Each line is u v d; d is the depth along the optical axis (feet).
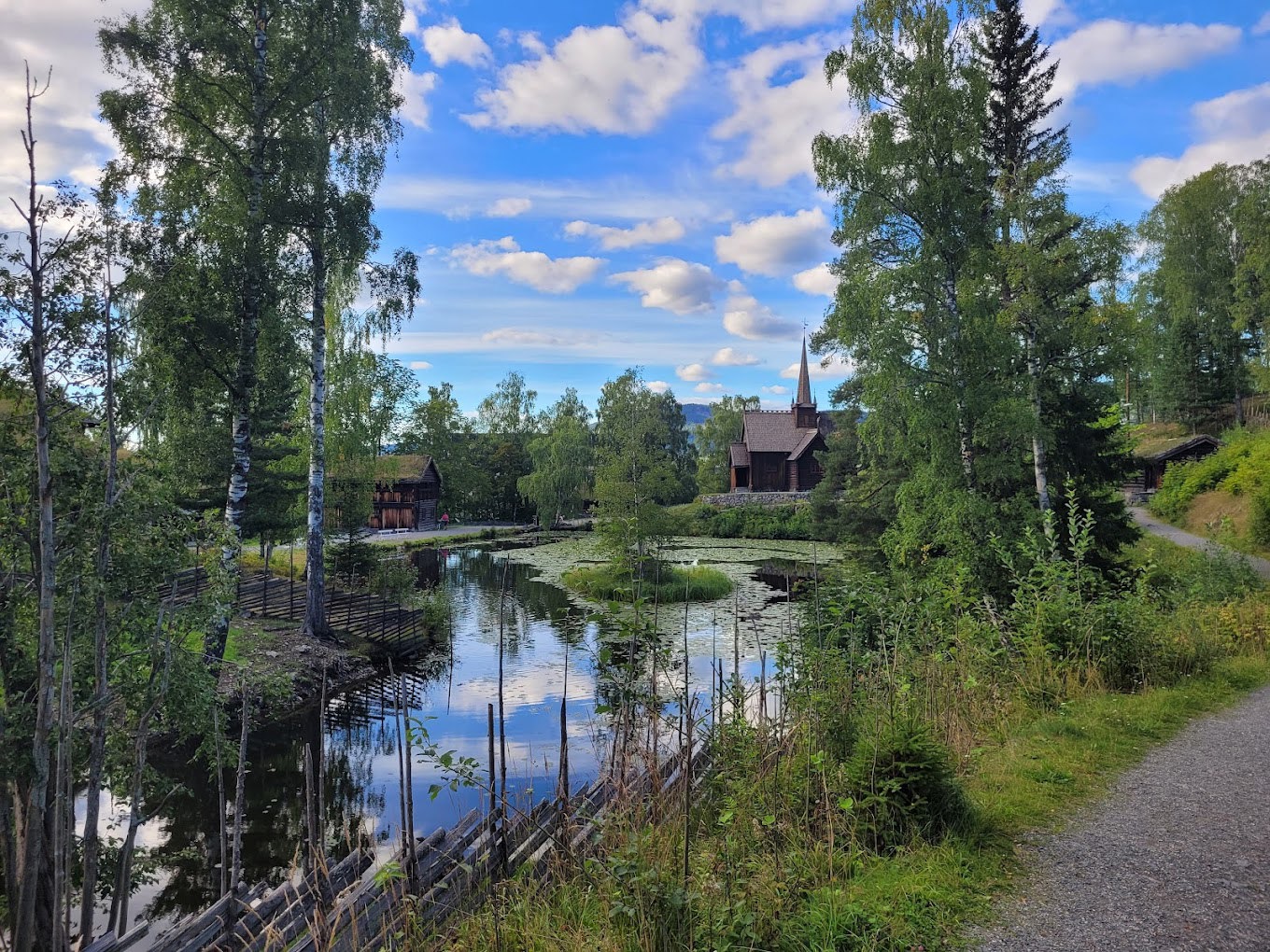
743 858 15.79
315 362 60.29
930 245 50.55
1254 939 12.78
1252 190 125.39
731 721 21.86
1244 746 23.08
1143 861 15.84
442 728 45.91
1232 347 138.92
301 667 54.29
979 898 14.42
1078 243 55.98
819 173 52.80
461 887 15.80
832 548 147.13
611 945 12.98
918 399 50.88
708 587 93.45
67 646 20.15
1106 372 57.47
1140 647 30.55
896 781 16.99
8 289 19.19
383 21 56.80
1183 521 98.22
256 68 46.73
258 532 82.84
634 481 110.83
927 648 30.09
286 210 47.67
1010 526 50.37
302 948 14.99
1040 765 21.61
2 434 20.80
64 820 20.74
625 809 17.02
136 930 19.43
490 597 95.55
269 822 33.58
